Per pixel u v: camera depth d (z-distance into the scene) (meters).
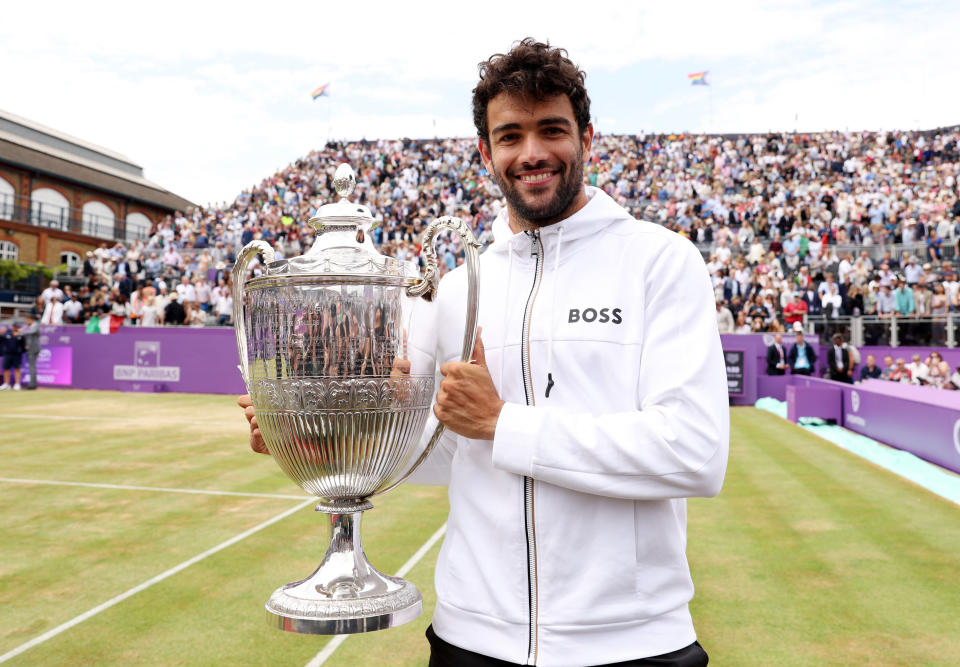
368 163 28.91
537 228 1.40
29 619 3.36
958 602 3.49
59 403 13.73
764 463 7.38
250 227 22.72
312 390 1.22
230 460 7.69
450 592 1.35
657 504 1.29
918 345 14.13
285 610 1.26
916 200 20.38
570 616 1.22
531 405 1.31
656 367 1.24
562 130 1.31
